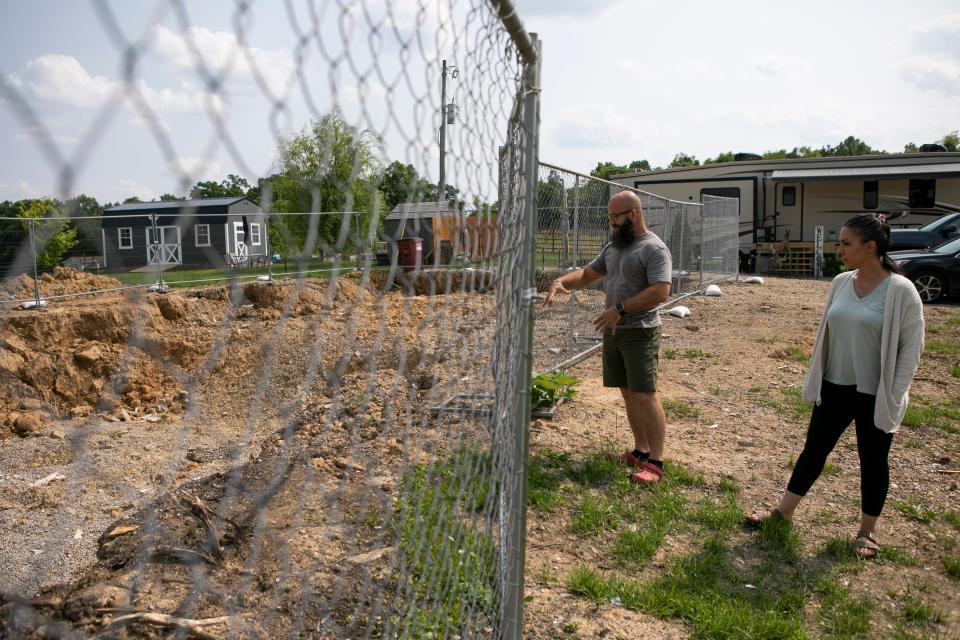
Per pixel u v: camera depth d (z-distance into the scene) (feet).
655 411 14.87
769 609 10.57
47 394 27.02
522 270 7.84
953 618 10.58
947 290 45.37
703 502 14.24
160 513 11.68
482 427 7.42
